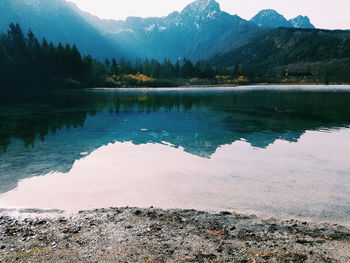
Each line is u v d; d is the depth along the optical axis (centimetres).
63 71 13388
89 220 961
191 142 2206
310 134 2505
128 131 2689
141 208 1057
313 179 1366
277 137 2381
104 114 4006
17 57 10512
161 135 2491
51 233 870
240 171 1496
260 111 4284
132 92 10050
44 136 2455
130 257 732
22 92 9425
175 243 807
